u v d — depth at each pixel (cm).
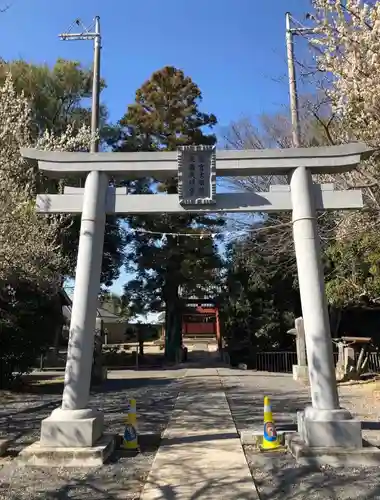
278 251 1694
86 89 2355
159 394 1345
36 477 562
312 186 727
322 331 664
